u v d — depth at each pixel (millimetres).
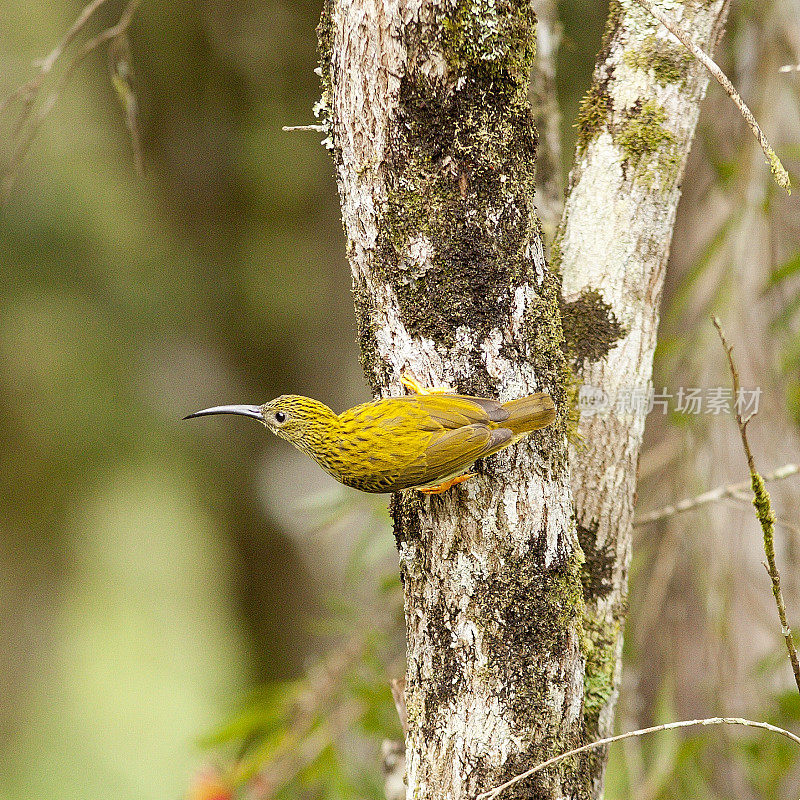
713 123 10023
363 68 4922
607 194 6012
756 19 9883
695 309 10328
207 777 9719
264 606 18906
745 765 9469
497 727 4984
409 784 5207
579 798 5152
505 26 4961
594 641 5992
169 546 24844
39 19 16203
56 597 24000
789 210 9945
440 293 5059
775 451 9625
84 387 17688
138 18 15336
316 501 10336
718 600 9570
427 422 5070
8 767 23141
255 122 15938
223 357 18016
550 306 5402
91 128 16312
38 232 16031
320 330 18094
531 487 5125
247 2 15344
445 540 5148
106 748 23547
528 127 5199
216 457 18750
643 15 6000
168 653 25125
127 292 16766
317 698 10250
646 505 9945
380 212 5051
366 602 10852
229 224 17094
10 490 20078
